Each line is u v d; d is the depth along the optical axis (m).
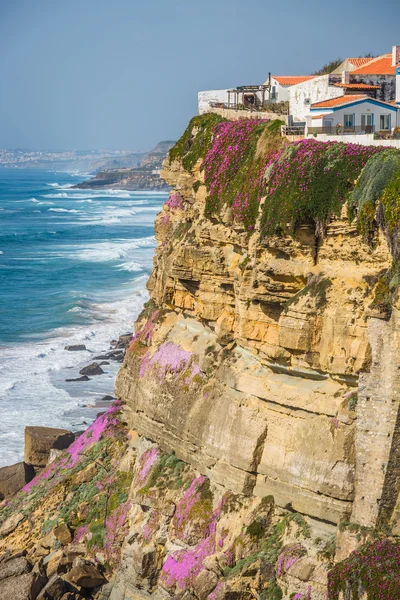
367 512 47.62
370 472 47.62
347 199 49.91
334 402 50.19
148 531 57.94
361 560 45.25
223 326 59.72
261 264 53.81
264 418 53.62
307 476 50.22
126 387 68.75
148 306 74.38
